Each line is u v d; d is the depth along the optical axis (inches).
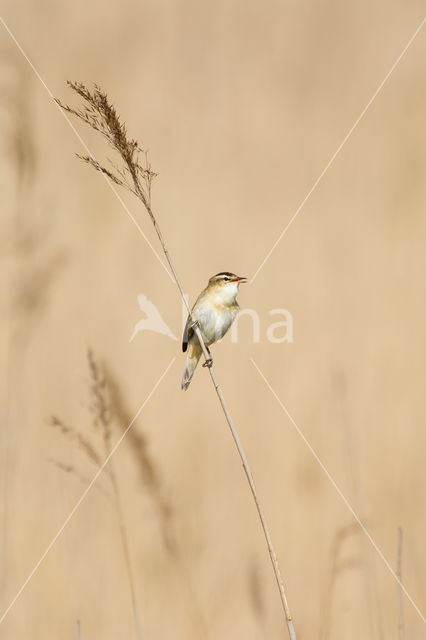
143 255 738.2
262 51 1283.2
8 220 461.1
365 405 573.9
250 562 453.1
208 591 442.6
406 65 1264.8
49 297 515.2
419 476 496.1
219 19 1320.1
